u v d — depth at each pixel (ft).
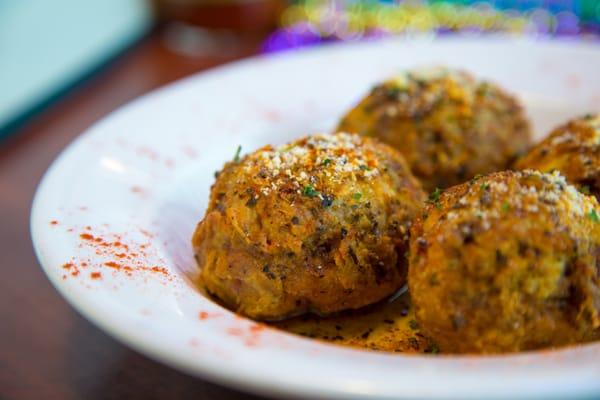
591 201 0.61
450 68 0.88
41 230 0.64
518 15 1.34
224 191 0.67
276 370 0.51
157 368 0.66
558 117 0.93
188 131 0.86
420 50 1.01
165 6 1.33
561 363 0.51
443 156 0.79
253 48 1.32
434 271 0.58
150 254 0.66
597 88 0.94
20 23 1.10
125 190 0.74
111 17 1.30
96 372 0.66
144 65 1.27
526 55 0.99
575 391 0.49
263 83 0.95
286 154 0.68
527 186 0.59
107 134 0.81
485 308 0.57
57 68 1.17
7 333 0.71
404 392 0.49
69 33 1.20
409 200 0.69
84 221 0.67
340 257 0.64
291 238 0.63
